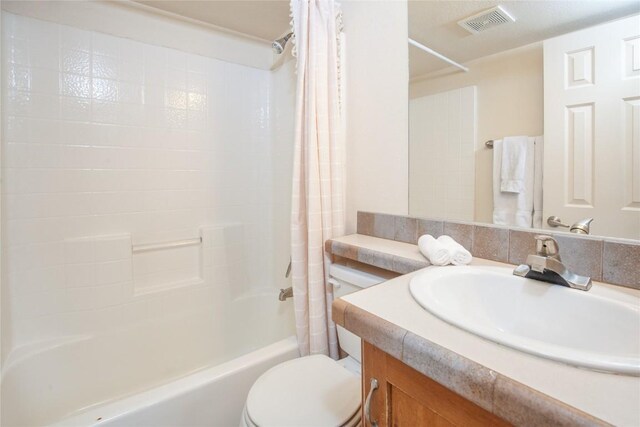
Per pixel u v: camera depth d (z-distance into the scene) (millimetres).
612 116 824
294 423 824
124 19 1688
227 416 1126
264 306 2158
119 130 1720
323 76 1361
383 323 599
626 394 391
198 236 1992
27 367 1382
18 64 1461
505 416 419
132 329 1694
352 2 1515
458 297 804
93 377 1565
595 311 642
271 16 1825
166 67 1854
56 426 868
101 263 1651
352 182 1556
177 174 1912
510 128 1041
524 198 1007
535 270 738
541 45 960
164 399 997
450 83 1193
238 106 2141
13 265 1454
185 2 1687
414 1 1285
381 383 629
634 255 738
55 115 1553
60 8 1531
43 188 1528
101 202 1681
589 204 869
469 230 1062
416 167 1308
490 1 1083
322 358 1129
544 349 475
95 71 1645
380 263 1097
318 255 1336
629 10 790
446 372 487
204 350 1913
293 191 1354
